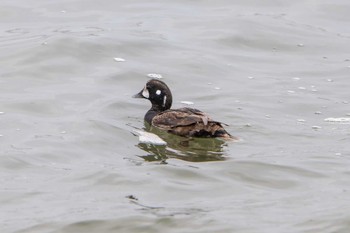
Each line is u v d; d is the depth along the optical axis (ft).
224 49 74.49
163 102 58.95
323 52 74.90
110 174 48.83
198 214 43.68
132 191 46.73
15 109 59.41
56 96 62.18
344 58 73.41
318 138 54.80
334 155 51.83
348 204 44.75
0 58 69.97
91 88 64.08
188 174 49.03
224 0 87.92
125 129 56.44
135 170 49.55
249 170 49.70
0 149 52.42
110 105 60.64
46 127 56.24
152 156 52.03
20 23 80.02
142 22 80.79
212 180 48.29
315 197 46.01
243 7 85.87
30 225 42.88
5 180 48.37
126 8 85.20
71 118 57.88
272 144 53.83
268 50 75.10
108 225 42.70
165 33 77.66
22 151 52.24
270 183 48.11
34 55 70.13
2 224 43.01
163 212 43.91
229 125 57.00
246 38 76.89
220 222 42.70
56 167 50.21
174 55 72.02
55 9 84.23
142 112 60.18
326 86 66.08
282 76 68.44
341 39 78.07
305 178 48.70
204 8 85.56
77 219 43.32
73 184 47.80
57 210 44.50
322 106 61.26
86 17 81.97
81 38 73.56
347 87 65.92
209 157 51.72
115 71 67.72
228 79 67.36
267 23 80.79
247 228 42.11
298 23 81.66
